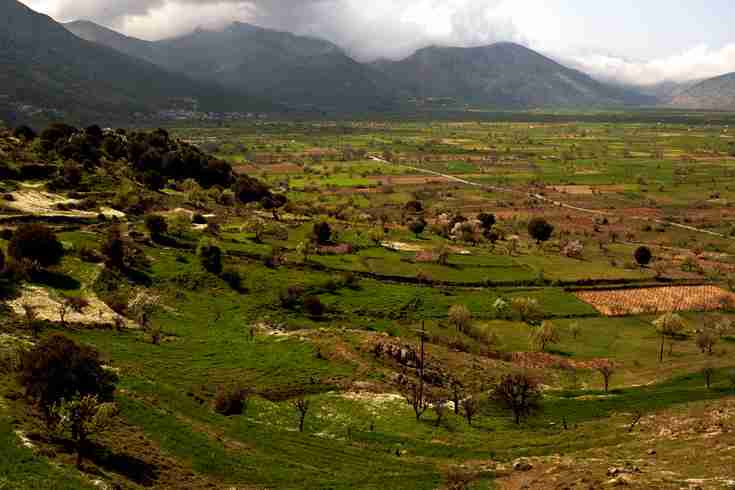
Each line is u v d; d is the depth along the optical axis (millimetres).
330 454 62938
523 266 171500
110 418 49219
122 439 54094
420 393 82000
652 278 165875
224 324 110125
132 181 195875
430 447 67625
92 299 102562
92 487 42562
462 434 73375
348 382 85812
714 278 169500
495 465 61406
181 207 185375
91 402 47094
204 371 83875
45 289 98938
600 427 75250
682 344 124500
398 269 158625
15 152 181125
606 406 85438
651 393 91312
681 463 52375
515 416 80500
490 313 137250
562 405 86062
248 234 168625
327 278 142375
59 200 159250
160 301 112500
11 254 105625
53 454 46156
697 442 60000
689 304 149750
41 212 144250
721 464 49344
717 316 141750
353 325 119188
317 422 73125
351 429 71688
